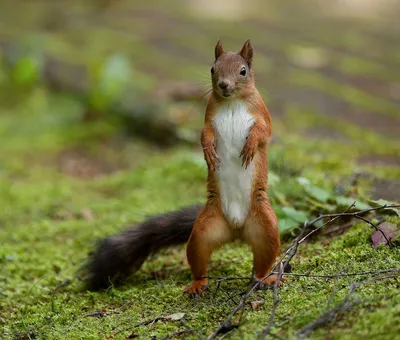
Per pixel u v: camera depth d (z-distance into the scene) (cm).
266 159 700
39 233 1045
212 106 706
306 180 908
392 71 1939
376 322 537
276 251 685
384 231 736
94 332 652
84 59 2098
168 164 1279
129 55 2134
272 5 3183
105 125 1639
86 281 809
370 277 639
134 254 800
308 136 1362
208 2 3259
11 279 858
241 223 697
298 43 2261
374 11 2970
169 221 797
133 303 720
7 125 1706
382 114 1552
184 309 669
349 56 2103
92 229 1036
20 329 698
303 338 538
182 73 1898
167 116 1545
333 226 840
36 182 1358
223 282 728
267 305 629
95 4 3050
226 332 591
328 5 3125
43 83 1938
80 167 1455
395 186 973
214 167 686
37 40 2053
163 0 3291
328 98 1670
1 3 3125
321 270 697
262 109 703
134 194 1186
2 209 1191
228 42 2261
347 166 1124
